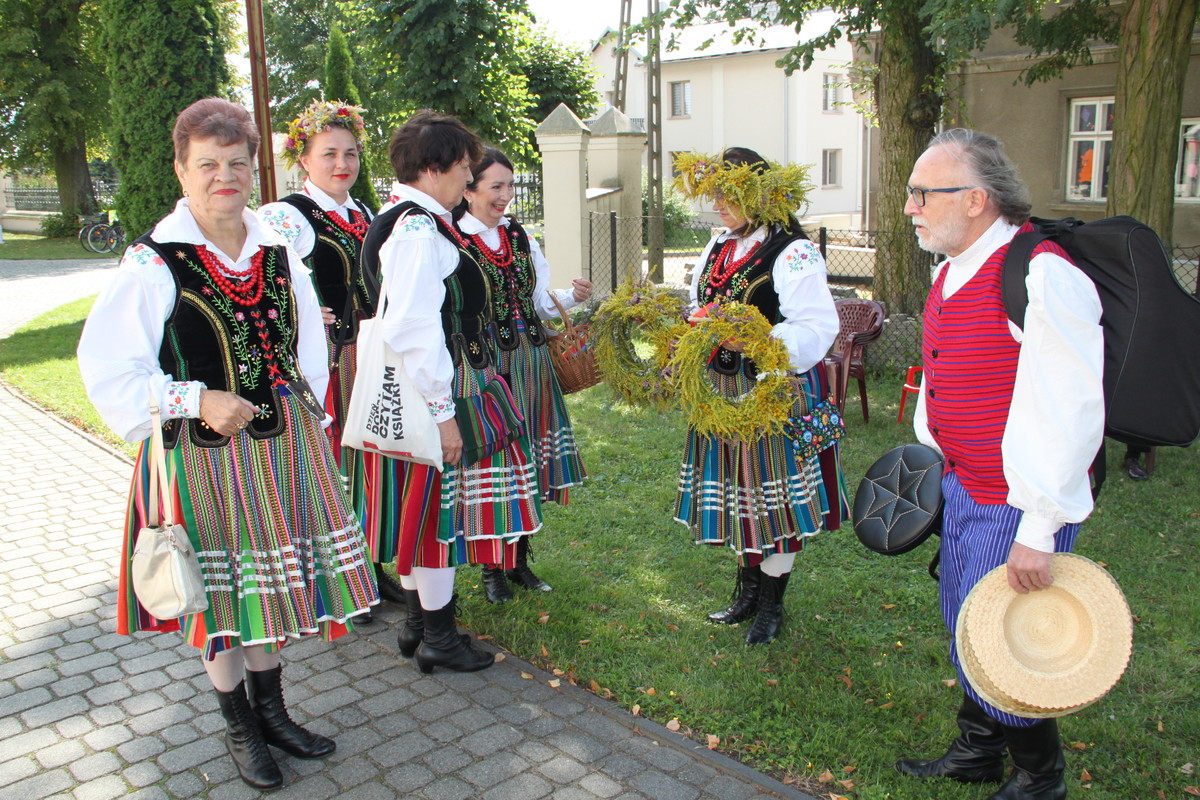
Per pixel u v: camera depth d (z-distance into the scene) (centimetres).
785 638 333
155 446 222
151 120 970
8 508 477
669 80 2833
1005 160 214
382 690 306
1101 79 1063
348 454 347
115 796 250
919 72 767
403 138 287
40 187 2903
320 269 346
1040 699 205
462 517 302
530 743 274
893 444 572
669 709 290
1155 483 486
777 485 308
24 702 297
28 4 2316
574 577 388
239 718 253
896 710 286
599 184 1195
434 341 275
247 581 237
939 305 229
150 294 222
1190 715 279
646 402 343
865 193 1530
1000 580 213
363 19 1394
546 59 2228
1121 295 200
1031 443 202
